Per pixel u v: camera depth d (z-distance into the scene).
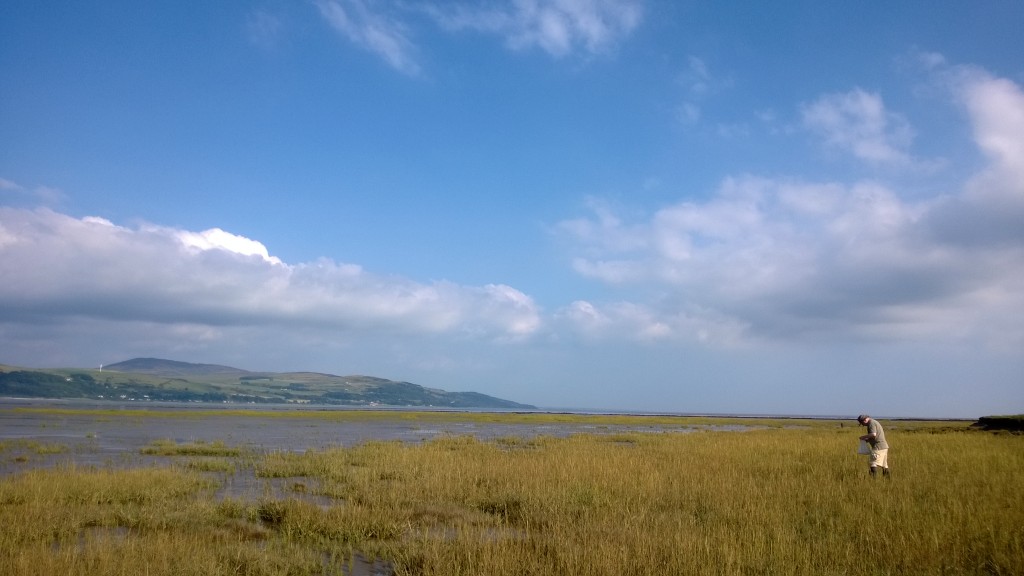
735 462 22.14
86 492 14.17
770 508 13.20
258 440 36.66
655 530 11.07
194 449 27.11
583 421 89.12
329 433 45.94
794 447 28.70
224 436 39.19
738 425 82.25
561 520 12.52
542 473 18.11
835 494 14.84
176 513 12.45
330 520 12.00
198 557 9.25
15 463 21.52
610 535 10.86
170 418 62.66
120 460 23.33
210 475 19.25
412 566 9.56
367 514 12.48
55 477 15.80
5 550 9.51
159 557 9.18
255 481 18.23
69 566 8.53
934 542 10.05
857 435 42.34
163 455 25.58
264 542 10.92
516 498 14.66
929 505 13.41
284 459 23.20
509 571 8.95
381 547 10.70
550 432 54.91
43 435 35.72
